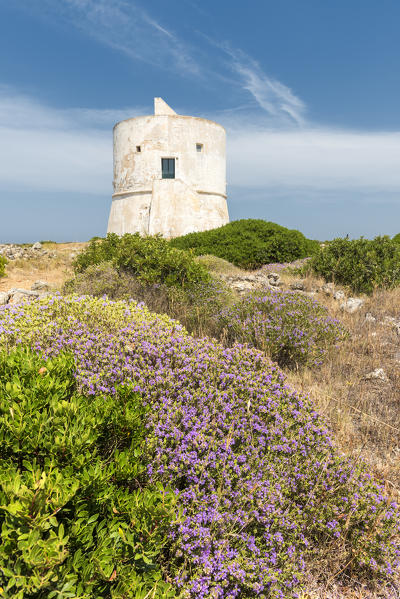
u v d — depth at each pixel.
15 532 1.55
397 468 3.54
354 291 10.73
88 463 2.00
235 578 2.17
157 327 4.27
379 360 5.94
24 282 13.83
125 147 31.20
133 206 30.81
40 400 2.36
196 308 7.60
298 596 2.31
